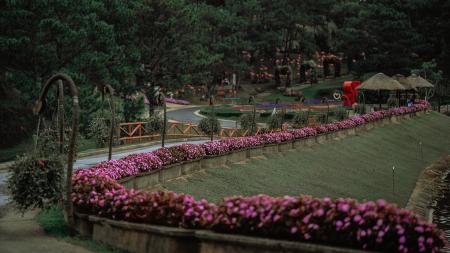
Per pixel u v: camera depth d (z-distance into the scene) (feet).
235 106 257.55
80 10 121.60
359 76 310.04
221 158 78.07
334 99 298.35
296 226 28.30
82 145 99.91
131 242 34.94
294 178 85.20
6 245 35.29
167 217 33.55
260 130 136.56
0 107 110.22
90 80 127.03
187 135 135.74
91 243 36.76
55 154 41.93
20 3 110.42
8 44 108.37
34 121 116.47
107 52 128.57
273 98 314.96
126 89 140.15
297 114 145.79
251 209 29.81
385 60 290.76
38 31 113.80
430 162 141.28
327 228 27.48
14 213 45.09
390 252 26.17
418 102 225.56
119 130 106.11
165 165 63.57
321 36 385.91
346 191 88.17
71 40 113.29
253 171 80.23
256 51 354.13
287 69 328.49
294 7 360.89
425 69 264.31
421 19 305.32
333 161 106.22
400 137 160.04
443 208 88.99
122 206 35.99
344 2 389.80
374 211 26.91
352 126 140.15
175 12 163.43
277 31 356.38
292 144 104.63
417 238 25.82
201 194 63.05
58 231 39.45
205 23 290.35
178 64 171.22
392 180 106.11
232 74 330.75
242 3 333.62
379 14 297.74
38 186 39.11
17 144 109.81
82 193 39.27
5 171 72.28
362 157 119.85
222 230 30.76
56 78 41.04
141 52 159.84
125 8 139.44
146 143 110.01
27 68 116.06
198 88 316.81
